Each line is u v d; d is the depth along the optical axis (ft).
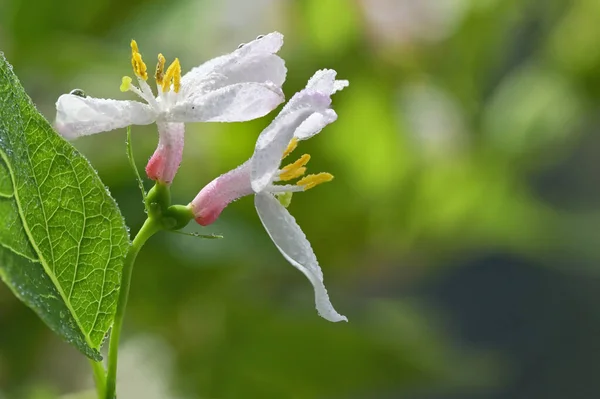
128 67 1.22
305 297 1.28
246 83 0.77
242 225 1.15
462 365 1.27
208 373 1.23
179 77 0.77
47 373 1.21
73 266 0.77
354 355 1.21
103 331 0.78
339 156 1.30
